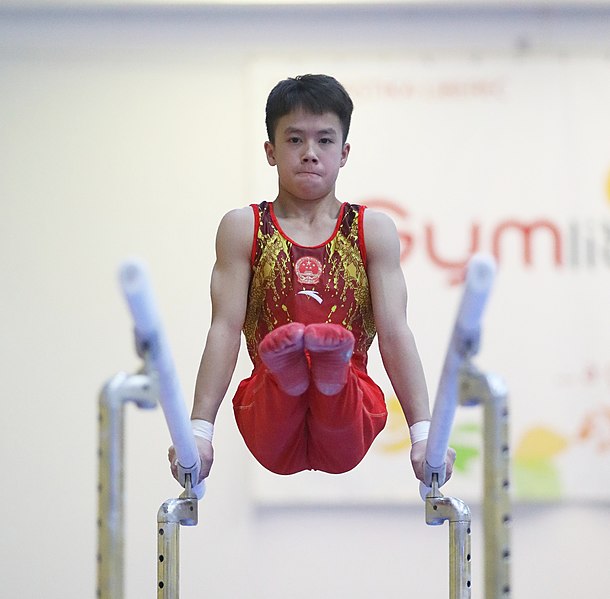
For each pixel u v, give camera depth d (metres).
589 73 8.91
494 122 8.85
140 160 8.88
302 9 8.93
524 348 8.66
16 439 8.65
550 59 8.92
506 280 8.70
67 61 8.96
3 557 8.55
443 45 8.97
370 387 4.72
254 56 8.90
